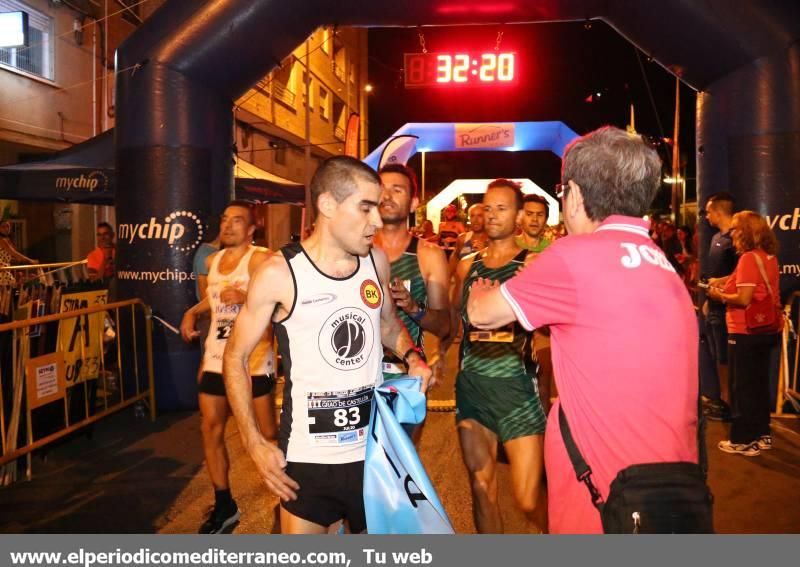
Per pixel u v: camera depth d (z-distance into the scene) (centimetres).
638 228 210
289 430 254
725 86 682
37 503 463
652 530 188
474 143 1526
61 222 1394
